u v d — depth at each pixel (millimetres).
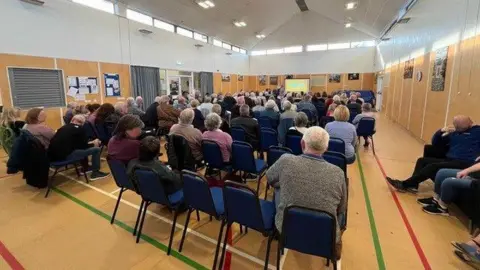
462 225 2373
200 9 8719
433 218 2500
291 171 1493
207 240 2191
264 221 1762
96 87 6766
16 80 5141
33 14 5324
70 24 6043
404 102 7551
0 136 3621
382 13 8617
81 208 2742
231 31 11867
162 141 5367
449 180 2375
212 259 1956
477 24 3580
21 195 3045
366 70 13734
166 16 8703
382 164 4156
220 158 2936
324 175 1441
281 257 1961
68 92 6105
